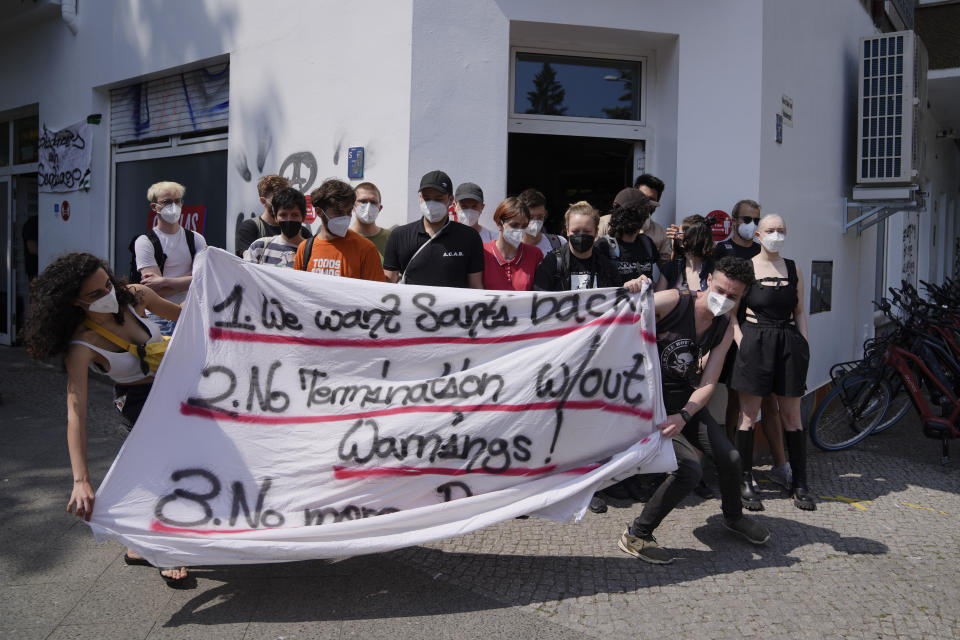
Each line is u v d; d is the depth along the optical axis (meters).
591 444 3.67
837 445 6.19
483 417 3.60
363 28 5.79
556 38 5.89
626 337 3.68
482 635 3.15
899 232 10.93
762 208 5.87
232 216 6.96
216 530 3.36
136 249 4.77
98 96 8.55
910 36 7.27
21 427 6.11
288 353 3.56
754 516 4.64
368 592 3.51
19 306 10.22
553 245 5.16
